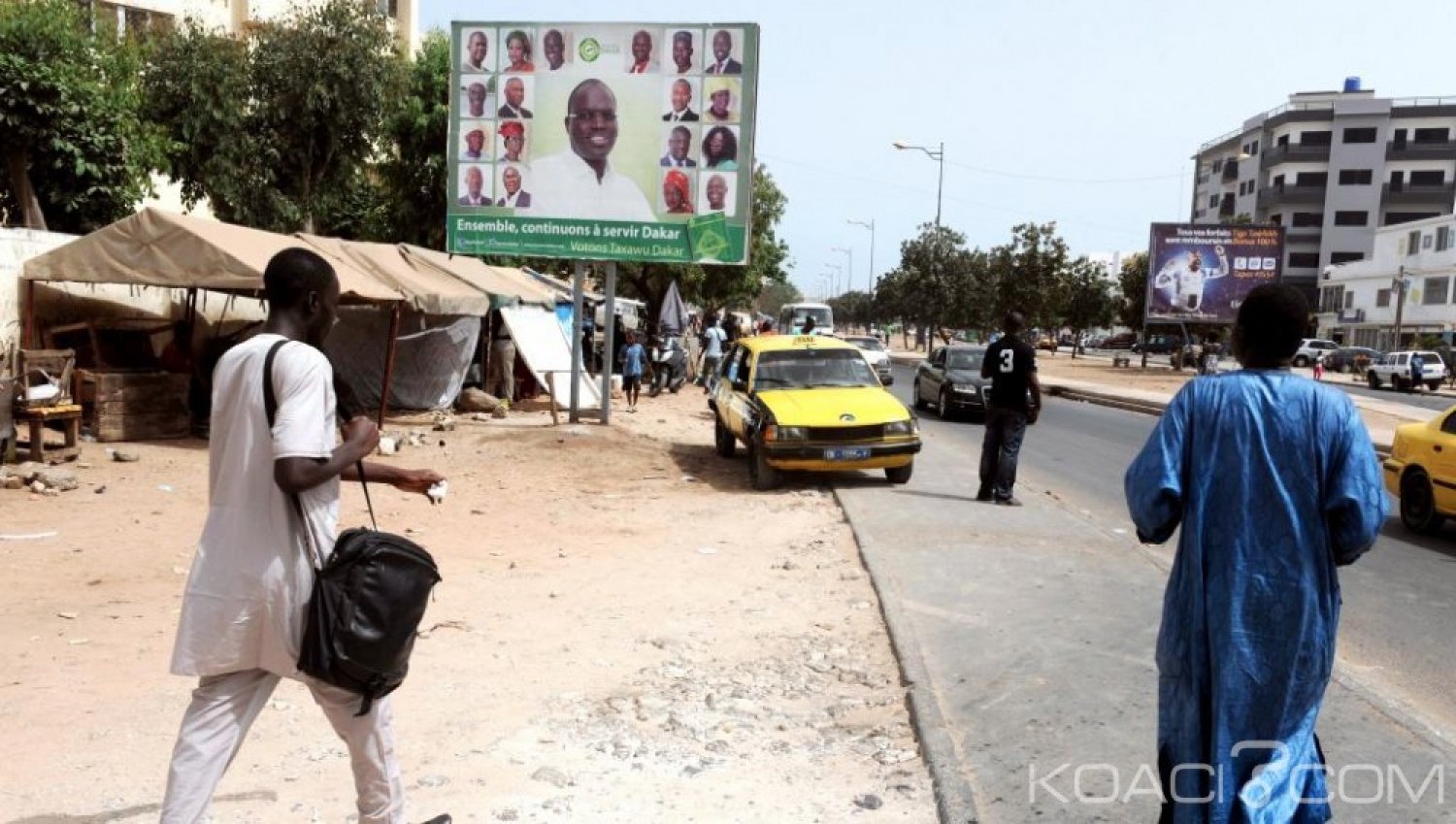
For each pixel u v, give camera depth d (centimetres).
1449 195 7731
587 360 2559
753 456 1206
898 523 931
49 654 543
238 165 2317
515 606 673
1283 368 288
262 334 296
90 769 404
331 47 2295
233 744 288
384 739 311
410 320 1767
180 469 1134
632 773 422
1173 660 283
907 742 456
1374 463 273
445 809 382
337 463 283
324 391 285
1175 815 278
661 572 778
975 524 933
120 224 1295
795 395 1228
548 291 2155
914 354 6581
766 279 5500
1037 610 646
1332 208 8006
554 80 1581
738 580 751
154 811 369
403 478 321
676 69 1564
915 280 5788
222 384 287
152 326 1492
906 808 395
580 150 1586
